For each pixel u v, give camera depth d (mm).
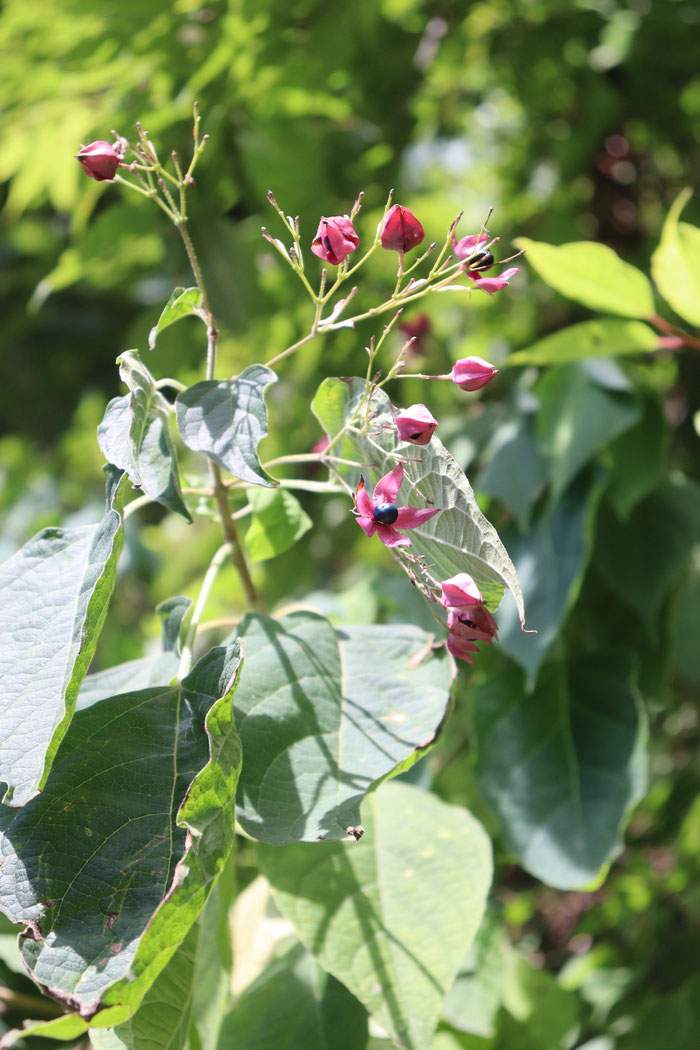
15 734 607
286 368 1229
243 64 1065
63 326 2092
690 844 1141
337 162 1167
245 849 880
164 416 644
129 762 628
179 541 1499
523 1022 872
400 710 658
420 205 1279
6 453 1796
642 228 1358
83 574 652
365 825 719
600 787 842
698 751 1279
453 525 618
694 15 1180
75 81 1086
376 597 954
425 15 1228
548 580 865
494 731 872
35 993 825
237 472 613
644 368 916
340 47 1076
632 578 908
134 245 1156
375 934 684
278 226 1137
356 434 645
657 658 924
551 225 1314
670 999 937
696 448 1194
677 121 1324
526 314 1339
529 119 1391
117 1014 574
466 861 706
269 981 749
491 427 965
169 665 683
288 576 1197
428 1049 658
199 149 664
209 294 1149
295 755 643
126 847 608
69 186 1162
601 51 1280
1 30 1035
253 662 668
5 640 634
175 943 582
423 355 1131
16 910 594
